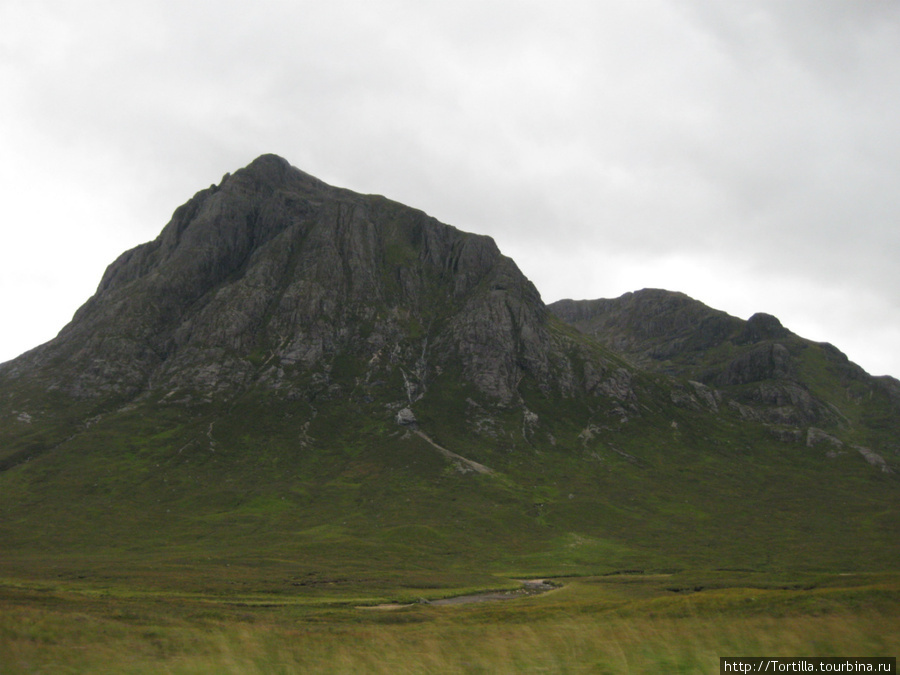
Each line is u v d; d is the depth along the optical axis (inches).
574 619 2159.2
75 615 1895.9
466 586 4845.0
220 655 1317.7
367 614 3149.6
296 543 6343.5
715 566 6087.6
